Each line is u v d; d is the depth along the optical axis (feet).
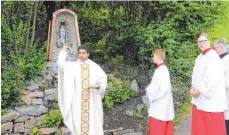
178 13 24.91
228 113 18.60
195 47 26.14
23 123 19.51
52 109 21.16
